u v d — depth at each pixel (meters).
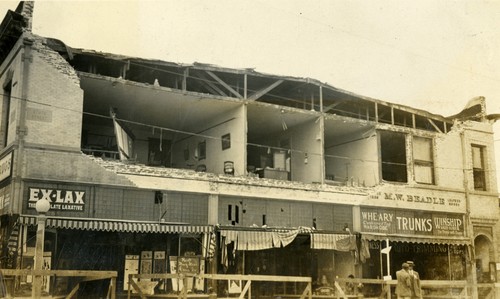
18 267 17.77
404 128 28.52
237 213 22.62
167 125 27.75
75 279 19.78
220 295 21.44
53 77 19.64
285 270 24.20
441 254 29.03
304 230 22.97
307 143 26.89
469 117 31.66
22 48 19.20
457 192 29.59
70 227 18.72
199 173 21.84
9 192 18.59
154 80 24.31
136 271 20.64
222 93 24.05
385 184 27.11
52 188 18.98
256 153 30.84
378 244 27.06
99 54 20.92
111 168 20.12
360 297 20.34
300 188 24.23
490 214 30.64
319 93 27.00
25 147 18.75
